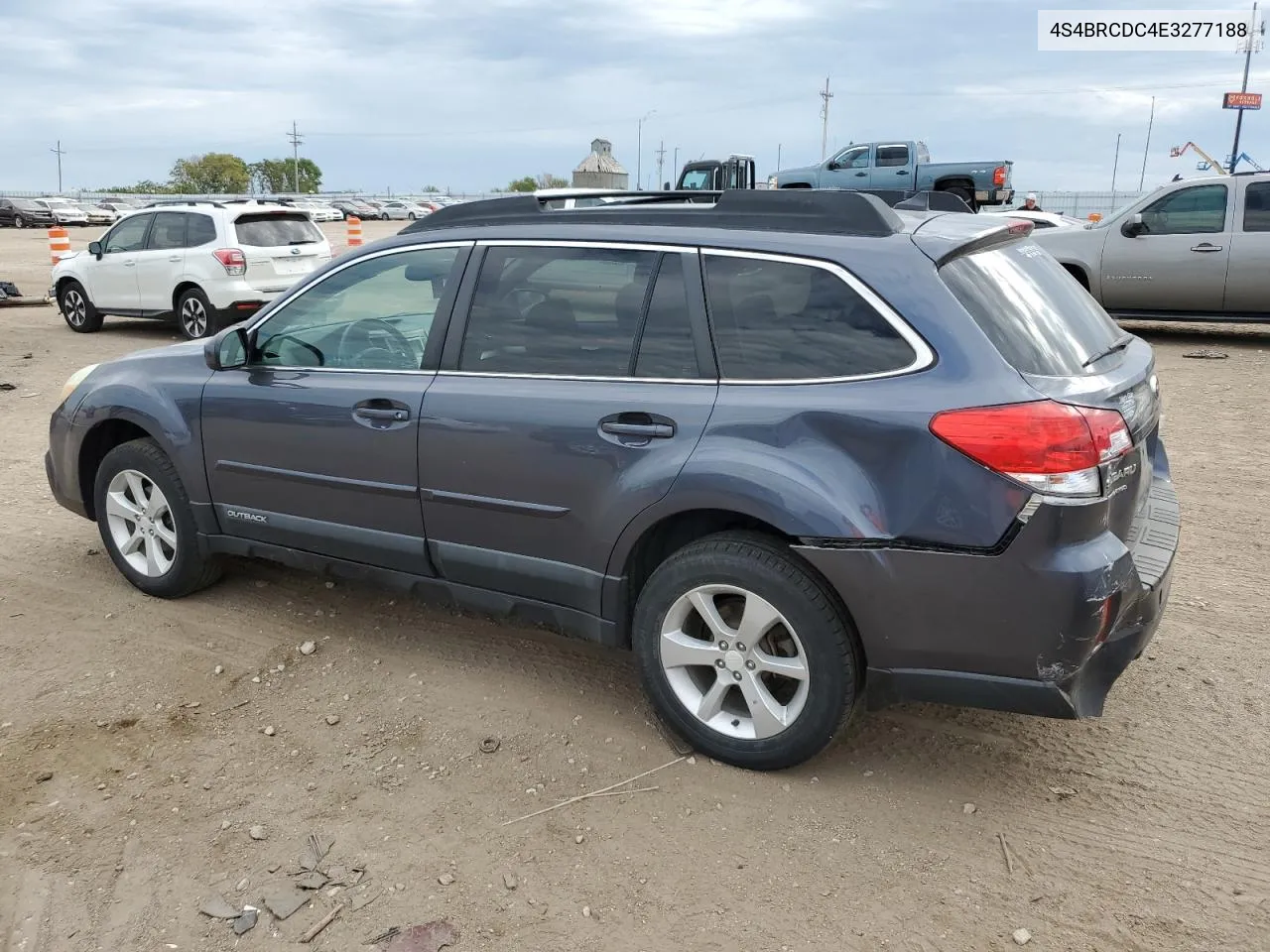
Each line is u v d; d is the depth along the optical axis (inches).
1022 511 106.8
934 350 112.3
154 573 181.3
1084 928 103.0
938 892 108.5
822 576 118.8
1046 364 114.0
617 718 142.9
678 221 132.2
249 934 103.1
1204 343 473.4
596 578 133.5
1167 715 142.6
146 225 520.4
